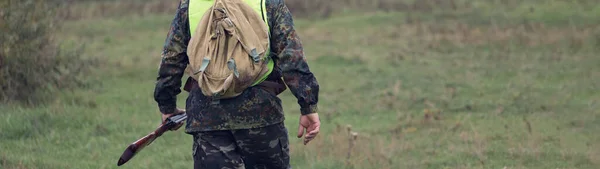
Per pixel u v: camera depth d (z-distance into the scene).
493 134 12.99
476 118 14.62
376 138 12.91
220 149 6.46
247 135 6.46
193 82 6.57
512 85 17.75
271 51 6.43
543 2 30.30
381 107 16.05
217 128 6.39
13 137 12.34
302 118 6.48
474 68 20.20
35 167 10.06
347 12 32.50
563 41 23.33
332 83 18.86
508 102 15.95
